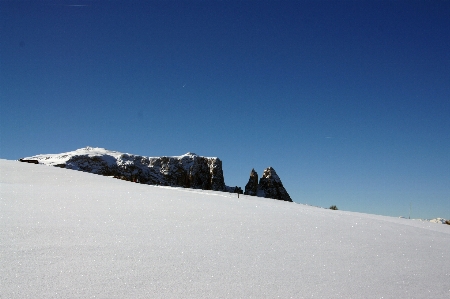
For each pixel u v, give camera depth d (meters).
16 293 2.86
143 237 4.93
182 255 4.21
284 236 5.77
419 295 3.59
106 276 3.35
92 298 2.85
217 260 4.13
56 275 3.29
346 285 3.68
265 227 6.37
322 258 4.63
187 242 4.86
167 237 5.05
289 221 7.23
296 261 4.38
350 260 4.66
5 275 3.21
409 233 7.31
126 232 5.16
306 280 3.71
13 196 8.00
